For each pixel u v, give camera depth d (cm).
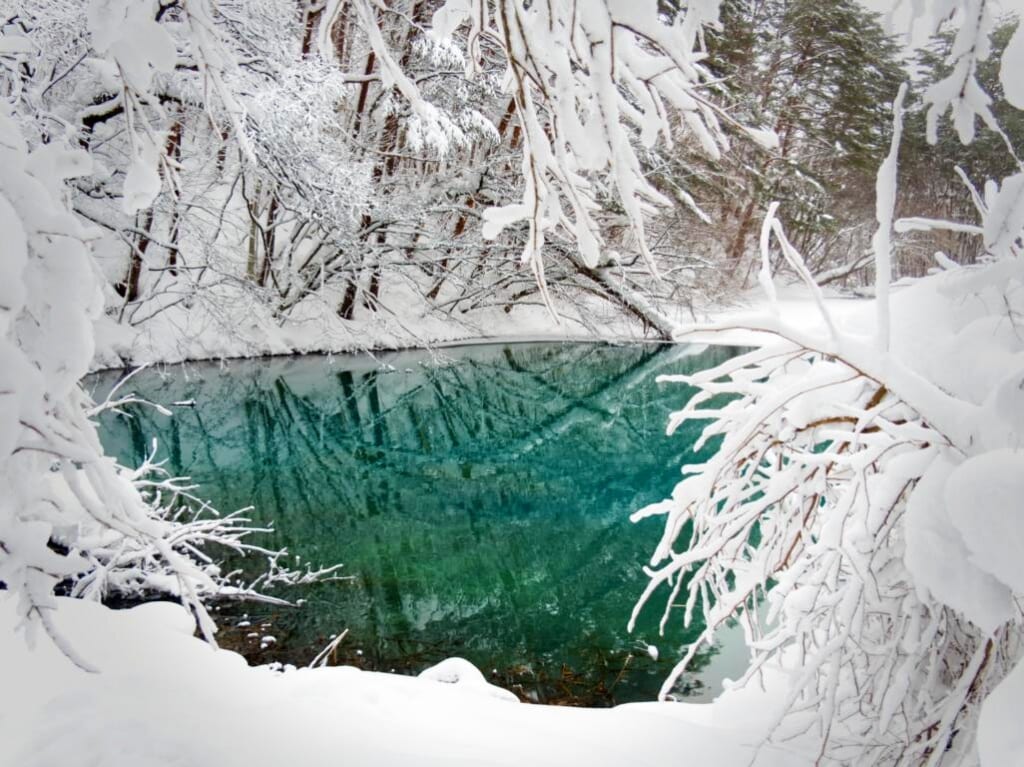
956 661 264
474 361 1617
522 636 530
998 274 148
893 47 2619
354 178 1214
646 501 837
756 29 2661
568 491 872
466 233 1797
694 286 2000
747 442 283
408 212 1636
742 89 2353
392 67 208
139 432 1049
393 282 1778
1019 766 138
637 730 304
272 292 1534
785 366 302
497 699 347
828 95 2766
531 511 802
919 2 135
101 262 1308
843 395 276
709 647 511
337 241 1399
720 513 303
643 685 466
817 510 306
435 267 1762
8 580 179
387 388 1395
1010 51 124
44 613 182
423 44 1348
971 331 254
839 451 286
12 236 173
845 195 2839
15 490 184
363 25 204
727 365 288
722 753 281
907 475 239
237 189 1633
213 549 667
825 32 2703
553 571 647
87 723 242
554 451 1052
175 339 1333
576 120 167
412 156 1578
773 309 251
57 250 186
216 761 230
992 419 195
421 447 1072
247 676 318
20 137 193
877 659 283
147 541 229
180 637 343
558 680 474
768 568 313
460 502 832
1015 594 187
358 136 1599
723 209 2470
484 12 179
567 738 289
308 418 1205
